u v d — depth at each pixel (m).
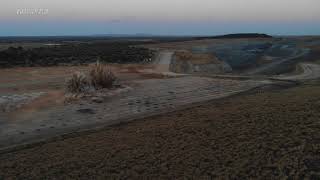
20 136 19.94
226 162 14.02
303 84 34.19
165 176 13.45
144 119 22.78
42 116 23.83
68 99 27.92
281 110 19.64
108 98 29.02
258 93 29.73
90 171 14.33
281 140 15.23
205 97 29.81
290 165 13.08
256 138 15.88
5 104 26.53
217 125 18.52
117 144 17.28
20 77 39.06
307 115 18.09
